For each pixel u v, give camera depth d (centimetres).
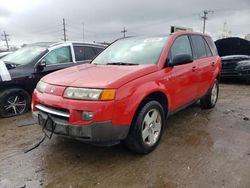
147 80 339
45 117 328
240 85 963
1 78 511
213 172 304
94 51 688
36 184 288
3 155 358
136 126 327
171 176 298
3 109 522
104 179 295
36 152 366
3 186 285
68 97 306
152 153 356
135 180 291
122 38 493
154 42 423
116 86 302
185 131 439
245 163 324
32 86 557
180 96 418
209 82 529
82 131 295
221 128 454
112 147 375
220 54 1173
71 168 320
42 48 602
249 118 512
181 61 387
